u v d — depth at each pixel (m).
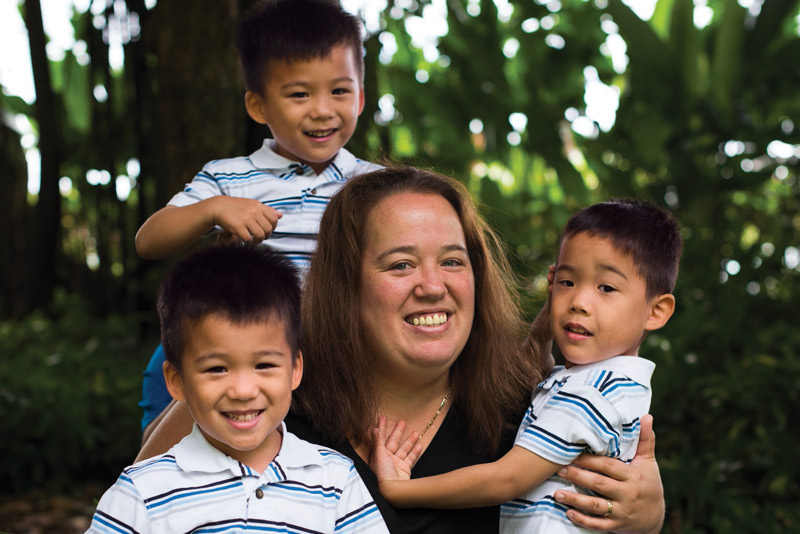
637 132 7.03
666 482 3.93
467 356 2.05
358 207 1.99
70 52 8.09
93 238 8.72
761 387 4.16
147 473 1.72
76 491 5.08
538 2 7.39
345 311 1.97
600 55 7.56
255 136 3.58
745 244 6.69
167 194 3.61
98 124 7.49
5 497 4.99
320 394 1.98
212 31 3.48
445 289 1.89
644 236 2.03
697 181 6.85
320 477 1.81
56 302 7.73
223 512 1.71
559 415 1.91
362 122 3.52
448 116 7.56
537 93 7.57
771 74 6.81
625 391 1.97
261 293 1.74
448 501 1.85
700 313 4.62
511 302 2.17
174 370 1.82
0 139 8.14
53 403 5.06
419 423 2.04
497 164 8.16
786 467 3.99
